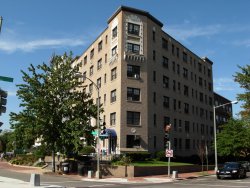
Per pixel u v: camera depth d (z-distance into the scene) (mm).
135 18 48938
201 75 70188
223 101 87000
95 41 57406
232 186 24750
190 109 62875
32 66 36438
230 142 54188
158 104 51031
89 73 58875
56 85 36594
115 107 46906
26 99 35812
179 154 56344
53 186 22141
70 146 35844
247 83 42438
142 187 23734
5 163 58688
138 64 48031
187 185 25703
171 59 56875
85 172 35531
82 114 36500
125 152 43219
